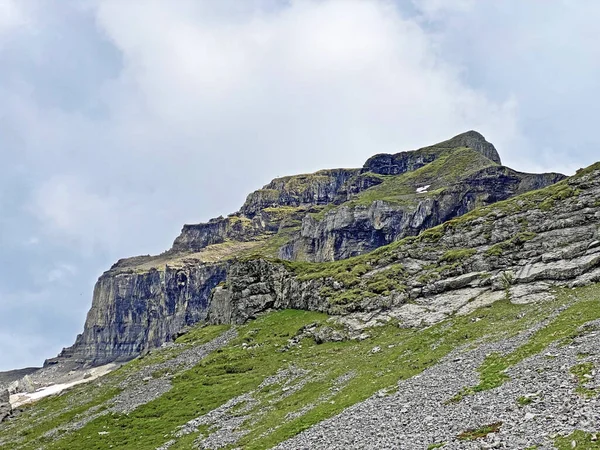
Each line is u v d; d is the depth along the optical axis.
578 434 24.88
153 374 103.00
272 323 116.62
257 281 134.38
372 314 98.81
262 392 73.44
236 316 130.88
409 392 46.69
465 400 38.22
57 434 78.00
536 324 58.16
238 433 55.38
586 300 62.41
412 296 98.88
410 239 121.25
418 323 86.44
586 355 39.50
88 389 108.69
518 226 101.62
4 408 111.62
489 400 36.12
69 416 88.06
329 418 47.00
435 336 71.81
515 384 38.12
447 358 56.81
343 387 60.12
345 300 107.06
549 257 87.31
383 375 59.09
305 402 59.44
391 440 33.81
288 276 132.12
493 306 79.81
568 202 98.50
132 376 106.75
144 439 65.69
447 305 88.88
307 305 120.50
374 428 38.53
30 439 79.50
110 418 79.69
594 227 89.19
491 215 110.25
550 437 25.80
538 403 31.86
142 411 79.62
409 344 71.50
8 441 81.62
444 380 47.09
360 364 70.81
